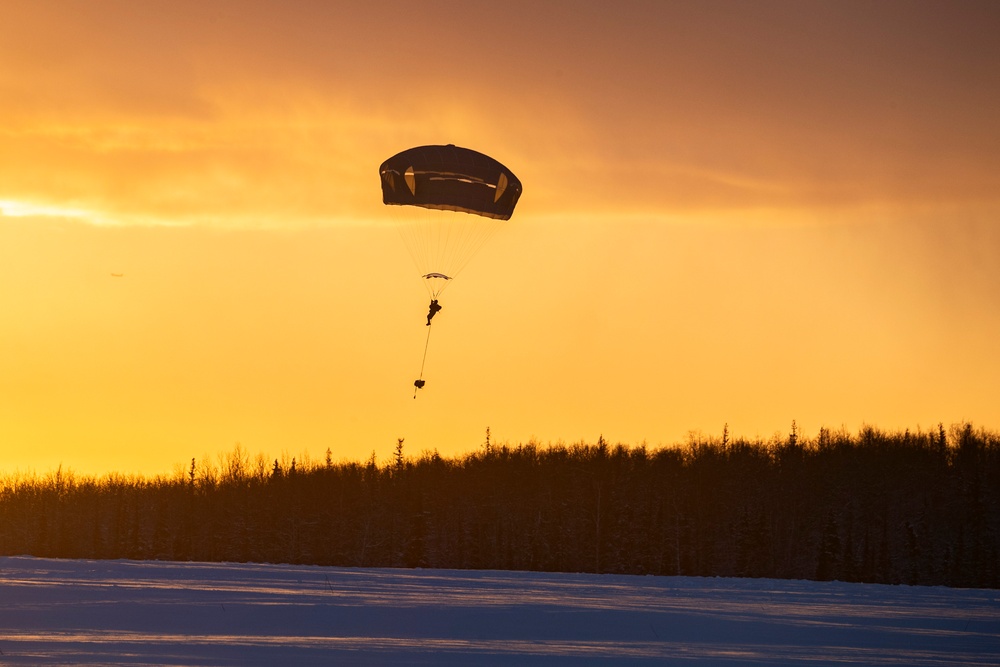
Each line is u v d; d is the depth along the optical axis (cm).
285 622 4038
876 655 3525
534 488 11412
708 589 6919
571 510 11150
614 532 10906
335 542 11506
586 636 3903
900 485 11306
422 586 6384
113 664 2872
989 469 11244
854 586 7750
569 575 8700
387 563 11175
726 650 3572
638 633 4050
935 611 5316
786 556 10750
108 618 3972
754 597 6138
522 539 11000
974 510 10881
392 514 11500
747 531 10519
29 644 3209
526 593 5984
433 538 11244
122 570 6956
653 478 11506
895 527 10806
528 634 3919
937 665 3344
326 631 3806
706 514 11069
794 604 5641
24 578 5788
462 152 5144
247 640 3450
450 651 3347
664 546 10775
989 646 3828
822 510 11012
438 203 5078
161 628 3725
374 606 4781
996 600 6247
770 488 11306
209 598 4900
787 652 3556
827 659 3406
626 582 7531
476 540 11019
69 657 2972
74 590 5078
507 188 5162
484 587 6456
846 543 10219
